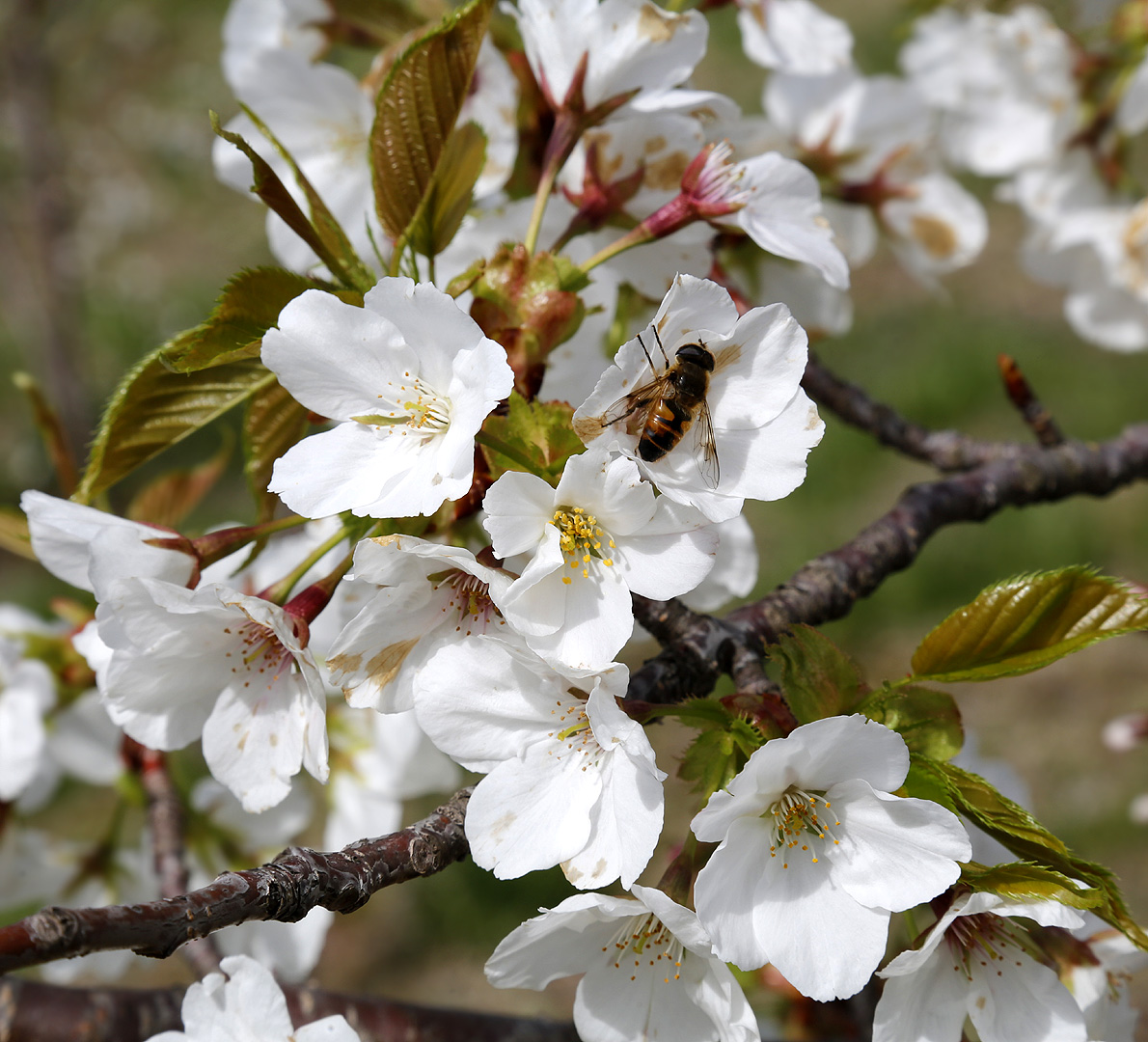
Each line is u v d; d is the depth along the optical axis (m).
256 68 0.53
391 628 0.46
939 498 0.55
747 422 0.46
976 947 0.46
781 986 0.56
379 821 0.57
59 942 0.41
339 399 0.46
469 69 0.47
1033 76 0.67
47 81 1.10
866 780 0.45
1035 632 0.46
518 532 0.45
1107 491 0.58
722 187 0.50
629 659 0.99
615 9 0.50
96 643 0.50
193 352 0.46
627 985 0.46
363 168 0.54
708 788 0.45
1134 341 0.73
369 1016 0.53
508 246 0.48
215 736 0.47
